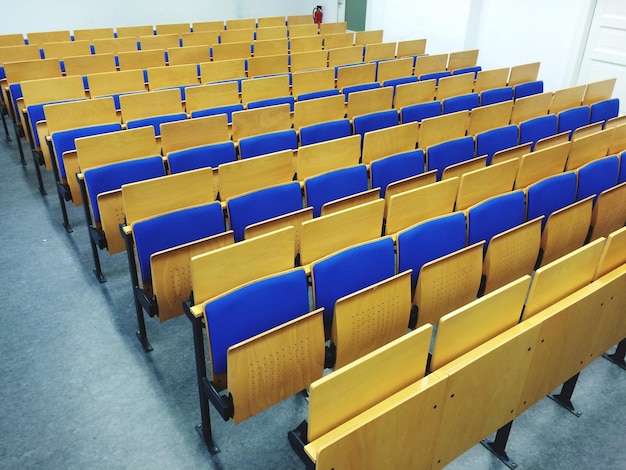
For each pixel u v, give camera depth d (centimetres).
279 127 422
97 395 239
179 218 249
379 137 375
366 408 157
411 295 252
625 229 218
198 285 204
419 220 288
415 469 170
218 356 192
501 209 278
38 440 215
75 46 630
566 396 241
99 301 306
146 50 623
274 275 200
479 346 171
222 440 220
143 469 205
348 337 207
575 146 381
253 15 990
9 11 773
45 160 402
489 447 219
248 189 320
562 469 211
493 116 451
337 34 737
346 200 281
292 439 164
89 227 309
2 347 265
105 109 412
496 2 704
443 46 785
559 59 647
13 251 353
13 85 459
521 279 185
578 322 202
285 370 195
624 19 569
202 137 378
